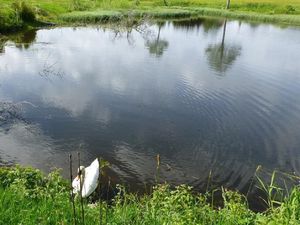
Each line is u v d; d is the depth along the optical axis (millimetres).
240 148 17359
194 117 20719
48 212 6719
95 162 12906
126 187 13281
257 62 34875
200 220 8055
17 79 25281
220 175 14812
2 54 31656
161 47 39500
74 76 26828
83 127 18438
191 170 15055
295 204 7168
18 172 9922
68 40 39656
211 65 32719
